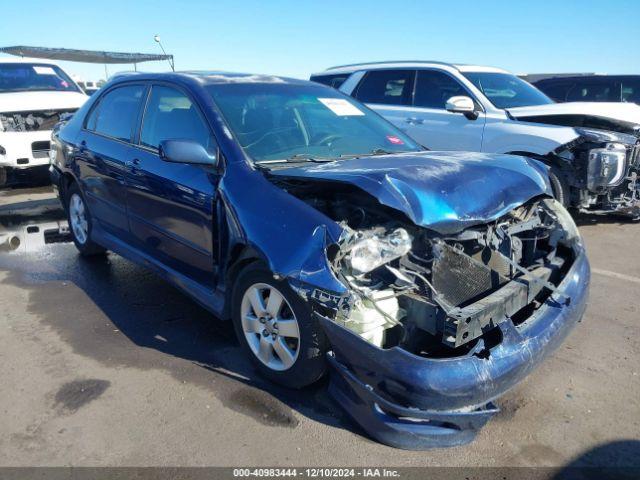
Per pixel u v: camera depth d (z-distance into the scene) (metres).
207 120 3.59
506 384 2.64
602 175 6.02
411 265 2.75
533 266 3.27
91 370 3.35
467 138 6.87
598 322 4.01
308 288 2.63
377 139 4.10
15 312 4.20
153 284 4.79
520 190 3.08
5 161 8.62
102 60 17.73
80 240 5.46
